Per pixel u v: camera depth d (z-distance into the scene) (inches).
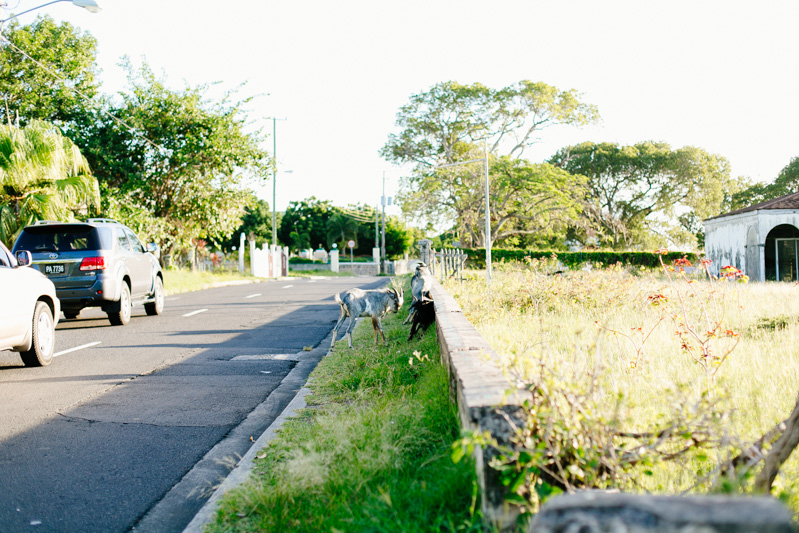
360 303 352.2
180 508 152.8
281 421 216.2
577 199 1726.1
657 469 132.0
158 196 1099.3
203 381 291.4
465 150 1925.4
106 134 1031.6
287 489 144.2
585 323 352.2
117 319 499.5
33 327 318.3
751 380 213.6
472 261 1632.6
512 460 108.3
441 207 1774.1
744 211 1013.8
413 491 132.7
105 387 279.3
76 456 188.5
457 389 163.0
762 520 50.5
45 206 711.7
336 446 168.9
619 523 54.9
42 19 1011.9
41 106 979.3
